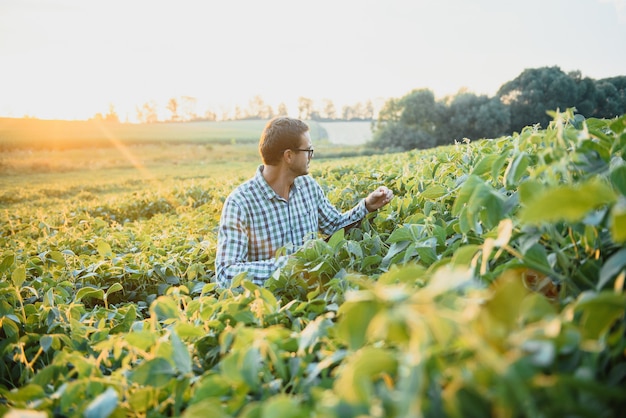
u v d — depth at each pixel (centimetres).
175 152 5734
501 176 200
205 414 86
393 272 118
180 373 127
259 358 112
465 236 153
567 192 75
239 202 283
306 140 286
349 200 392
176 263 353
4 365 195
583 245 121
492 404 72
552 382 69
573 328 79
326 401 80
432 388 76
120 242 504
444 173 279
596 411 71
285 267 209
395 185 376
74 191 2955
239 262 275
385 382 90
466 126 5891
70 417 121
